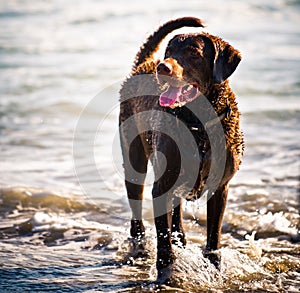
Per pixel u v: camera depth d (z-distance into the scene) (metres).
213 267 8.33
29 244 9.63
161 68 7.70
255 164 13.62
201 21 9.56
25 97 20.14
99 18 34.00
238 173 13.02
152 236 9.79
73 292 7.91
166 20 9.86
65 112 18.58
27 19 34.09
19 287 8.04
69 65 24.59
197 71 7.92
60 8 36.94
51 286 8.09
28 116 18.19
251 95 20.11
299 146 14.88
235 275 8.38
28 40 29.16
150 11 35.62
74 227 10.31
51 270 8.61
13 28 31.81
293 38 29.25
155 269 8.58
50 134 16.36
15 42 28.70
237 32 30.70
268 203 11.24
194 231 10.18
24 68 24.14
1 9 36.62
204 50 7.95
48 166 13.68
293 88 20.86
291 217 10.62
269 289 8.02
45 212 11.09
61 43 28.59
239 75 22.64
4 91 20.83
